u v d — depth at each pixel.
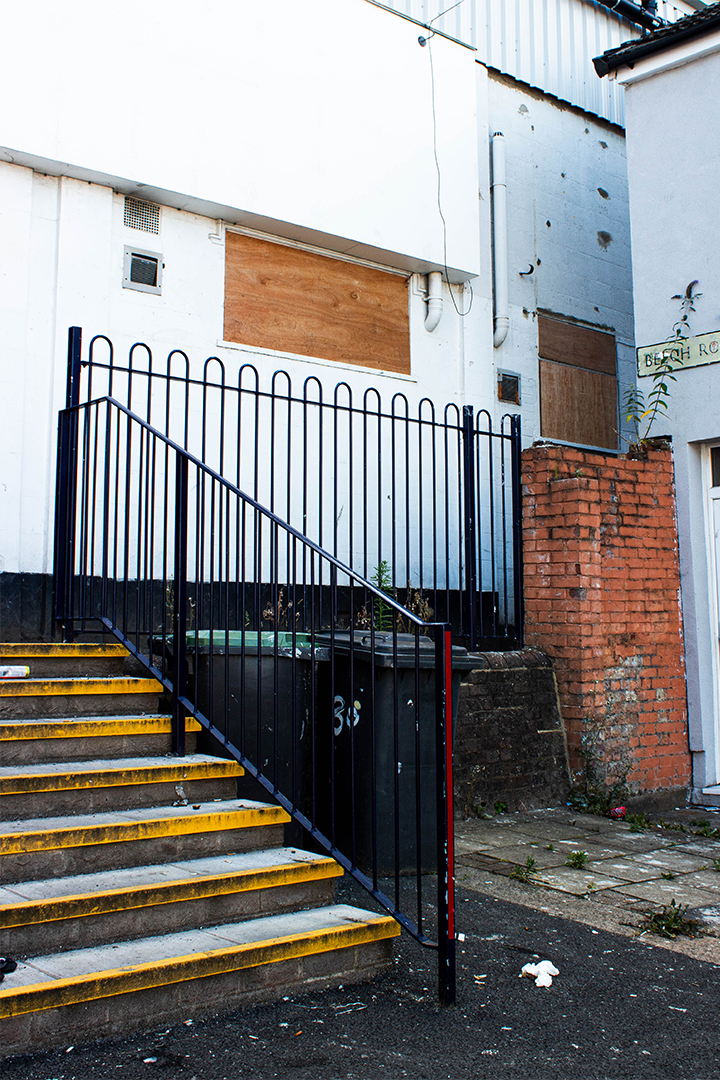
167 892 3.13
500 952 3.66
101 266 6.04
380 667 4.37
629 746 6.69
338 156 7.16
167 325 6.37
